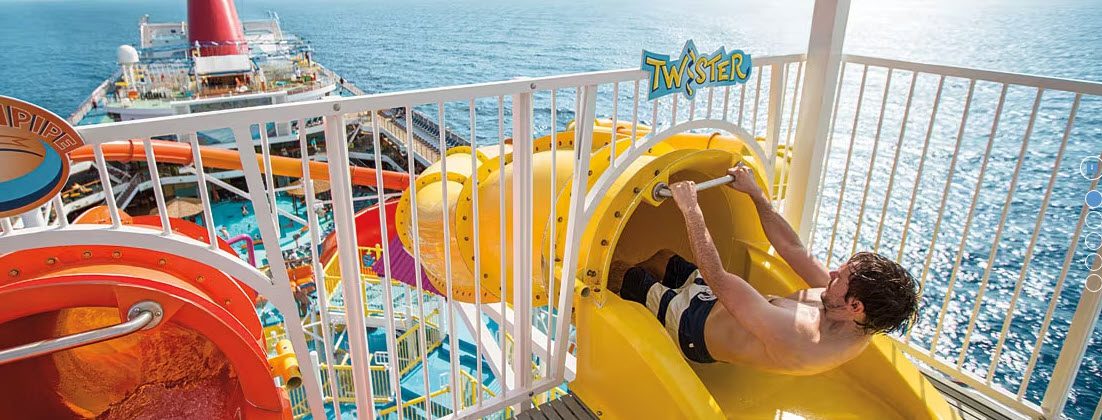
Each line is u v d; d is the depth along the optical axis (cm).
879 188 2072
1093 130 2080
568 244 228
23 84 8000
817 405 229
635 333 217
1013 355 1170
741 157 256
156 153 300
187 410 172
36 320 152
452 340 219
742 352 215
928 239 1723
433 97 173
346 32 13925
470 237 283
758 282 269
